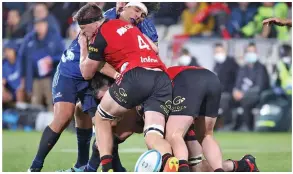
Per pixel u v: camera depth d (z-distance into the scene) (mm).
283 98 45594
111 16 22984
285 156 29969
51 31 45594
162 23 48469
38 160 22891
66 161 27703
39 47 45625
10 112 46469
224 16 47312
